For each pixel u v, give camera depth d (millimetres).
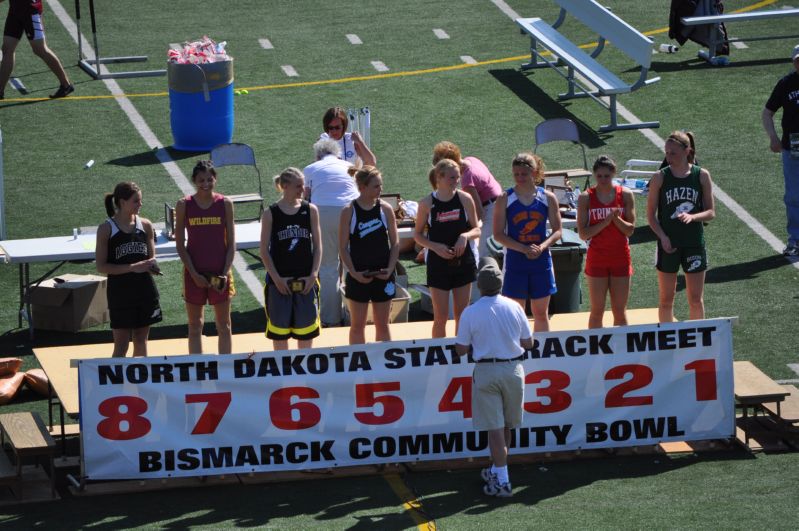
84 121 40000
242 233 27812
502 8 50406
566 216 29750
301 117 40250
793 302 28281
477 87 42781
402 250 31797
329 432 20797
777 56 44688
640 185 34250
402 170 36250
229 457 20562
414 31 48000
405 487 20219
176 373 20250
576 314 25797
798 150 30109
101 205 33906
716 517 18484
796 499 19188
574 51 42188
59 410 23750
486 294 19453
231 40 46844
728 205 33688
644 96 41656
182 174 36156
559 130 33812
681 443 21906
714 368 21594
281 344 22094
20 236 31828
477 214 24531
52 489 20000
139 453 20266
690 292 23625
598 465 21141
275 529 18422
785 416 21531
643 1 50844
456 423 21062
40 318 27500
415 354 20828
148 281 22234
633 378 21438
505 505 19281
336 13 49688
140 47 46031
